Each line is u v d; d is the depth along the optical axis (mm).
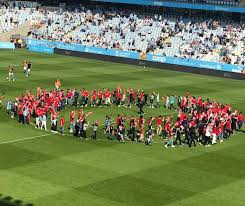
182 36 102938
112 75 81312
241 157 42250
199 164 39656
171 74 87188
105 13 117312
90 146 42906
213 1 103312
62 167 37000
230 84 80562
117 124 46438
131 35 106750
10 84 68375
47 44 106375
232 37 99062
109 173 36281
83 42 107000
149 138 44281
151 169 37688
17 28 117688
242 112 60750
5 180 33844
